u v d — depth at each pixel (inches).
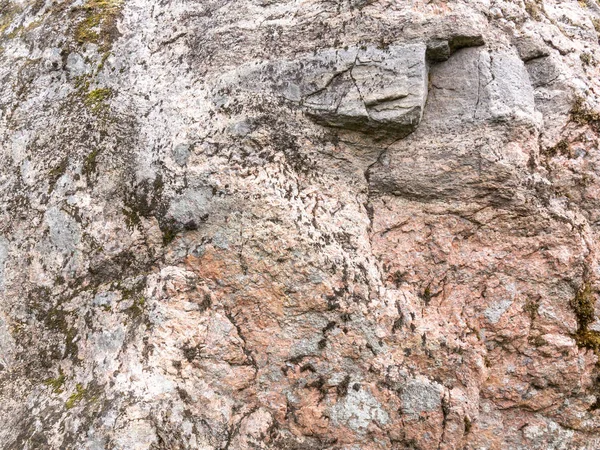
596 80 86.9
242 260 78.2
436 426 73.1
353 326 75.2
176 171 82.4
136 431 67.7
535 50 83.0
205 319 77.5
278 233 77.2
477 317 76.6
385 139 80.3
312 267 76.2
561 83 82.6
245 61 85.2
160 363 72.7
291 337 76.4
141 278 80.2
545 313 76.0
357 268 76.6
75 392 74.6
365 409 74.1
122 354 74.5
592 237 78.4
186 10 94.0
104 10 99.0
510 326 75.7
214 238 79.4
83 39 96.2
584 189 79.1
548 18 89.9
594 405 74.9
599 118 81.4
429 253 78.5
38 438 69.9
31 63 97.7
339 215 79.0
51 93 94.1
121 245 82.9
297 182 79.7
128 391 70.6
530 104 79.6
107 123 88.0
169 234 81.7
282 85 82.0
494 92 78.2
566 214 77.5
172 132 84.7
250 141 81.0
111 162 85.9
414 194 79.6
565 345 74.8
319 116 80.0
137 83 90.7
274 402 75.9
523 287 76.6
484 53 79.9
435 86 80.7
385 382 74.3
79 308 81.0
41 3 105.3
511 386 75.2
